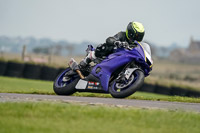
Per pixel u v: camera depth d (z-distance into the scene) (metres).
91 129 15.13
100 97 30.36
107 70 27.41
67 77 29.55
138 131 15.30
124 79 26.27
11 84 58.88
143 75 26.23
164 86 88.06
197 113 21.17
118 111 19.03
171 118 18.58
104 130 15.07
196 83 128.00
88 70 28.83
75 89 29.16
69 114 17.86
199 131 16.44
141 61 26.58
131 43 27.45
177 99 30.75
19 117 17.11
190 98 32.09
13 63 86.88
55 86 29.81
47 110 18.58
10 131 14.33
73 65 29.14
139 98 30.41
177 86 88.44
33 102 21.58
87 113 18.30
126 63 26.75
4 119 16.50
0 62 86.94
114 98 27.86
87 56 28.89
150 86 88.12
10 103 20.08
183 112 20.45
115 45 27.20
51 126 15.39
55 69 87.75
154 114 18.94
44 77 87.25
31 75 86.81
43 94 30.78
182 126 17.14
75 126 15.59
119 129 15.45
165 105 25.03
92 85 28.12
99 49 27.95
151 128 16.19
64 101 23.22
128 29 27.14
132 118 17.86
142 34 27.11
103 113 18.41
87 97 28.25
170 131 15.88
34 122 16.06
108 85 27.59
